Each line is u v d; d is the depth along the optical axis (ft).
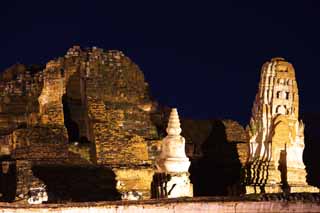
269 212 117.19
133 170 269.23
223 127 318.24
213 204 124.47
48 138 283.18
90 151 287.28
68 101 310.65
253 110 203.10
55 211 148.36
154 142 292.20
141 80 327.06
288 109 198.90
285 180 194.18
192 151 304.71
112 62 315.99
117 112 306.96
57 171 262.26
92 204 144.46
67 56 312.29
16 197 241.76
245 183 198.08
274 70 199.93
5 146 286.25
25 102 308.40
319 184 293.64
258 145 199.41
